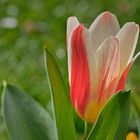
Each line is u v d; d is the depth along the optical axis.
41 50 1.42
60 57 1.36
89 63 0.43
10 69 1.29
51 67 0.46
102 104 0.44
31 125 0.52
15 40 1.50
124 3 1.74
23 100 0.53
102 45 0.43
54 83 0.46
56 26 1.61
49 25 1.62
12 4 1.79
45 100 1.05
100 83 0.44
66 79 1.09
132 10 1.73
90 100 0.44
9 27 1.57
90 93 0.44
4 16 1.71
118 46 0.42
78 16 1.71
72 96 0.45
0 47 1.46
